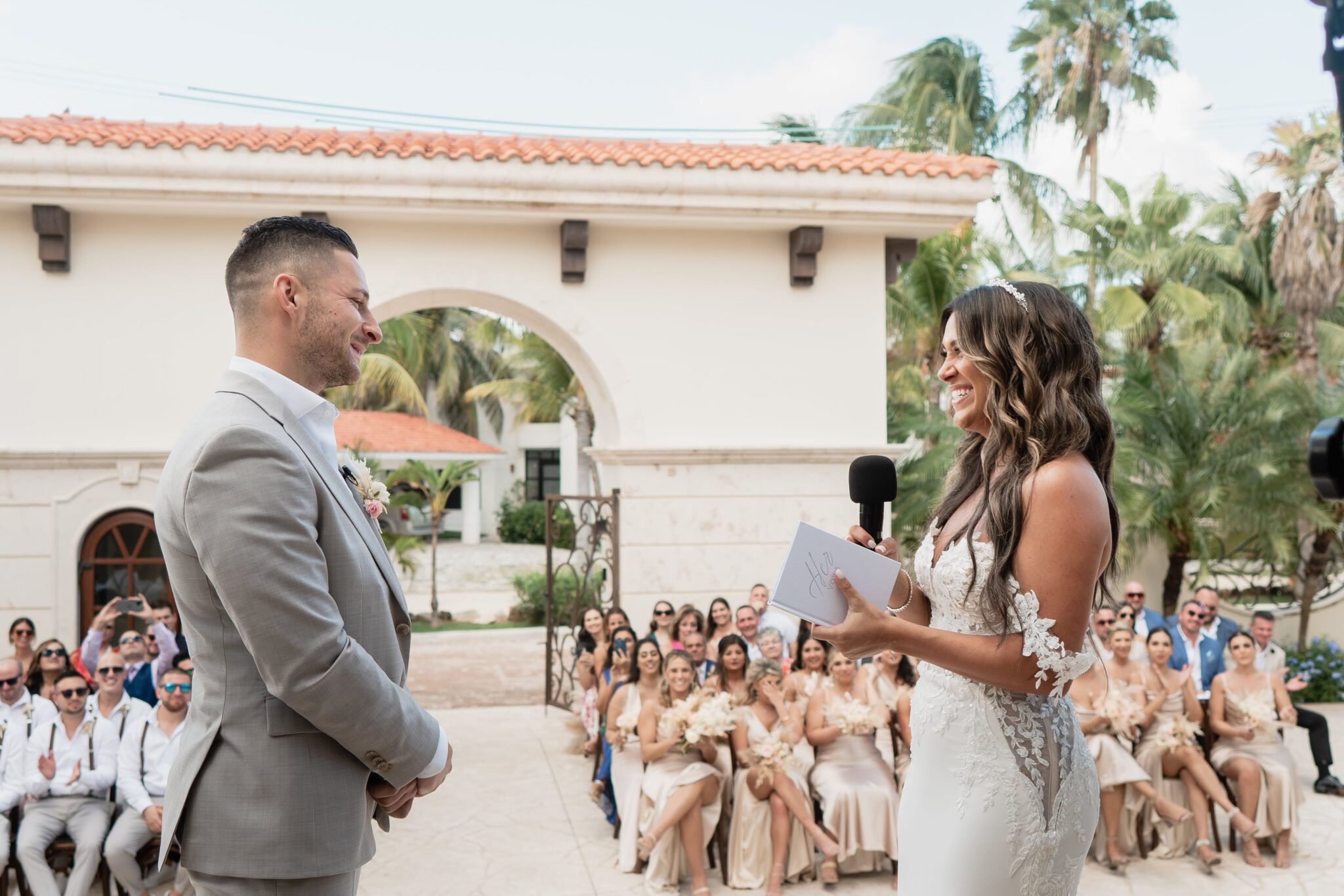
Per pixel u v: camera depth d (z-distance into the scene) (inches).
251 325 77.3
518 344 875.4
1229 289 644.7
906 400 636.7
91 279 322.7
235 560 66.4
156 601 325.4
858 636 74.1
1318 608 443.8
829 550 76.6
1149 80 920.9
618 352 356.2
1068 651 71.6
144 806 201.0
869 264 372.8
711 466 357.7
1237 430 439.2
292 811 71.3
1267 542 433.4
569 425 1130.0
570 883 219.9
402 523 876.0
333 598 73.8
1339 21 43.3
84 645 274.7
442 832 250.8
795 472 362.6
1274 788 231.8
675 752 219.8
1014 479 74.5
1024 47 946.1
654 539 353.1
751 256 365.1
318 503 74.1
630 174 328.8
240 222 329.7
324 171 310.0
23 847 199.2
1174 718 240.1
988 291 79.2
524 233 350.0
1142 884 220.8
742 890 215.9
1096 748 231.9
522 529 1131.9
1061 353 76.4
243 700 72.1
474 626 663.1
